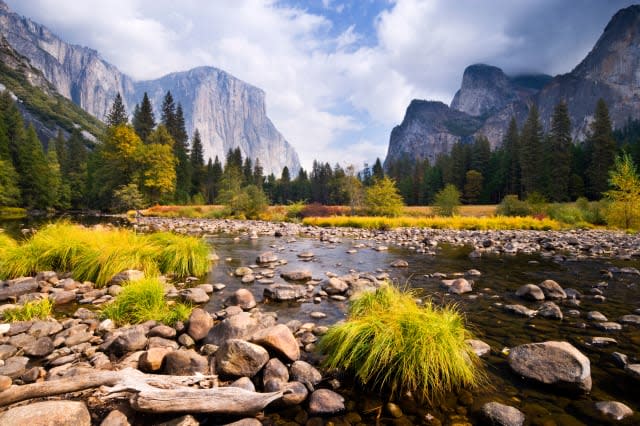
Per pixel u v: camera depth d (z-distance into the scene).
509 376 3.72
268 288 7.00
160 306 5.80
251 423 2.87
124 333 4.35
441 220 28.34
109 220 34.47
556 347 3.66
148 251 8.91
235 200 39.03
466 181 80.50
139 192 45.72
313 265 10.59
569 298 6.85
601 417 3.00
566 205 37.72
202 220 34.81
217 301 6.63
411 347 3.55
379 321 3.89
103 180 50.12
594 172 56.78
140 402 2.87
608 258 12.03
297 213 39.06
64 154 80.56
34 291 7.07
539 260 11.60
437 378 3.37
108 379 3.21
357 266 10.43
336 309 6.18
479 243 16.12
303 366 3.71
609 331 5.01
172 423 2.82
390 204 37.41
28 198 52.59
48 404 2.71
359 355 3.70
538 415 3.04
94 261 8.12
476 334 4.91
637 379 3.57
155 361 3.69
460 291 7.29
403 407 3.21
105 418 2.79
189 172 66.31
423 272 9.55
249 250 13.69
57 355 4.17
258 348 3.73
